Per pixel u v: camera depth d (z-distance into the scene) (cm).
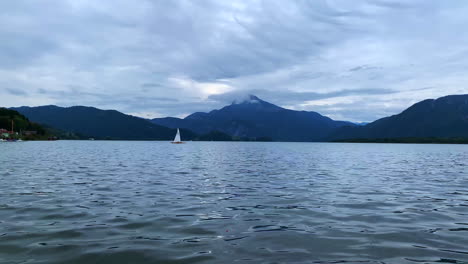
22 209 1605
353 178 3105
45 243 1094
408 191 2320
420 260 973
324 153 9606
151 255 998
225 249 1061
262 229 1305
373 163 5316
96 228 1288
